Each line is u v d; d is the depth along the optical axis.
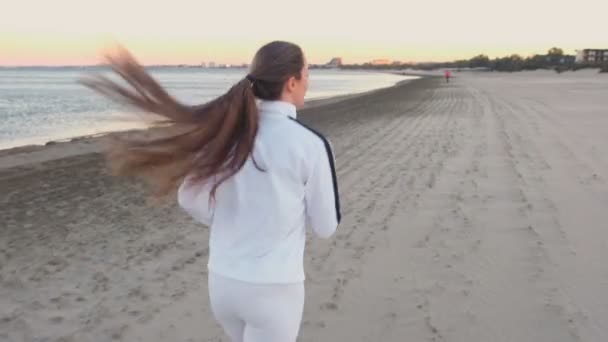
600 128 14.42
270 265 2.04
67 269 5.12
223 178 2.04
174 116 2.02
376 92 49.03
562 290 4.34
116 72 2.03
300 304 2.16
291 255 2.09
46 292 4.58
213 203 2.12
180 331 3.86
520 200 7.06
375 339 3.68
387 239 5.75
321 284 4.62
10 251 5.65
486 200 7.15
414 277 4.71
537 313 3.97
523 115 19.11
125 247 5.78
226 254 2.09
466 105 26.23
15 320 4.06
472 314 3.99
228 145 2.00
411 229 6.07
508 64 171.75
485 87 51.47
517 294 4.30
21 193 8.54
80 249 5.72
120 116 2.16
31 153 13.12
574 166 9.16
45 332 3.87
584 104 24.45
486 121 17.44
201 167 2.01
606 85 50.12
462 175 8.80
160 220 6.88
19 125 23.05
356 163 10.40
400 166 9.88
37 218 7.02
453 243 5.54
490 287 4.45
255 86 2.08
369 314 4.05
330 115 22.84
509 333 3.70
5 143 17.27
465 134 14.10
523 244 5.41
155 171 2.07
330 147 2.08
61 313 4.18
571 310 4.00
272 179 2.02
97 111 30.34
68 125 22.92
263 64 2.07
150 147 2.02
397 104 29.17
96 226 6.62
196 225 6.63
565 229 5.82
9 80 108.31
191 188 2.11
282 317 2.10
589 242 5.40
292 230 2.08
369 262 5.11
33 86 73.75
